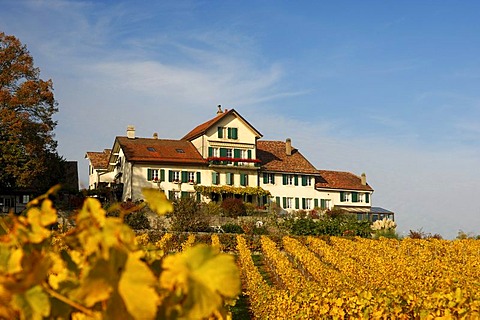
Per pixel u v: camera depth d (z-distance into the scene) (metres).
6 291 1.62
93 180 62.69
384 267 18.92
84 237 1.78
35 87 40.53
